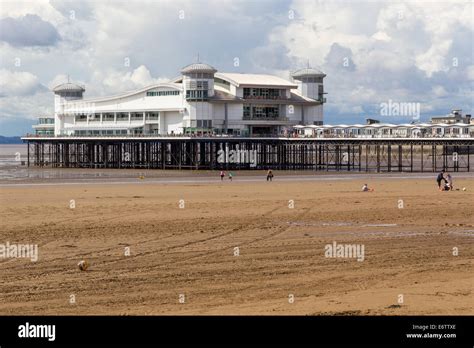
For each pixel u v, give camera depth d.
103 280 33.38
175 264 36.62
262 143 136.75
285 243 42.41
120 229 47.28
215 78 147.50
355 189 78.06
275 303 29.70
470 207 59.50
